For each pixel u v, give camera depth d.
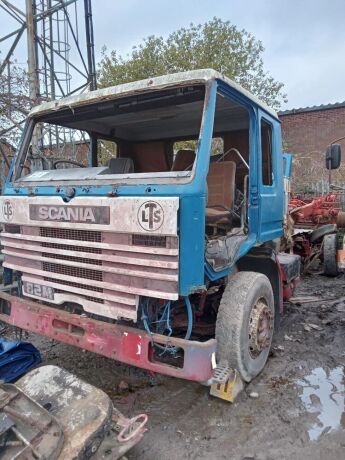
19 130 6.76
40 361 3.73
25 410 2.28
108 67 15.09
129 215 2.75
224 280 3.59
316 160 15.97
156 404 3.29
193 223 2.69
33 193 3.43
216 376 3.04
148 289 2.75
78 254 3.05
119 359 2.92
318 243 8.28
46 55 8.22
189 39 15.36
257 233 3.79
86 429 2.19
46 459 1.97
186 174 2.79
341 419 3.08
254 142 3.72
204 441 2.83
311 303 6.03
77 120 4.19
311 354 4.24
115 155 5.06
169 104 3.55
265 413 3.16
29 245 3.44
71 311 3.41
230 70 15.04
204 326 3.74
